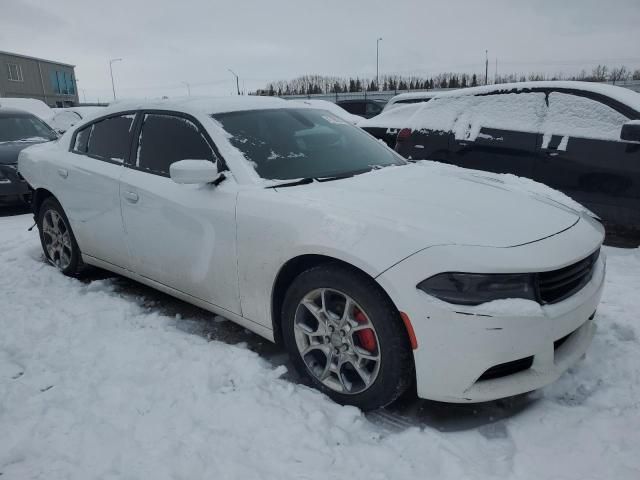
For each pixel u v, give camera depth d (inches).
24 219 268.1
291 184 114.5
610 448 84.8
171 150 131.5
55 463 83.1
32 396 101.3
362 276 92.2
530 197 113.3
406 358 89.8
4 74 1742.1
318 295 101.0
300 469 81.1
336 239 93.7
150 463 82.2
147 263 137.2
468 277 83.8
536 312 85.2
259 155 122.0
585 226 104.4
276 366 115.3
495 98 225.9
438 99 245.4
